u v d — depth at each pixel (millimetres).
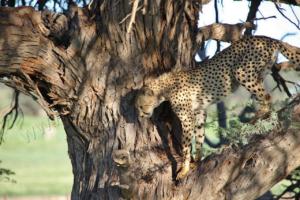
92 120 12453
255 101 13500
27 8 12031
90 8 12523
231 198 11445
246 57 12438
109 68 12375
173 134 12602
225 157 11594
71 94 12352
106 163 12352
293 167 11523
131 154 12180
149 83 12242
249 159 11438
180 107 12336
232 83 12711
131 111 12359
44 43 12023
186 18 12656
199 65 12695
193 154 13523
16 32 11812
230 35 12938
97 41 12320
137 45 12328
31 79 12188
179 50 12562
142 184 11719
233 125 12641
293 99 12008
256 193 11484
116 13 12141
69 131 12945
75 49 12172
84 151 12875
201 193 11547
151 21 12219
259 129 11664
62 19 12266
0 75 12312
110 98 12352
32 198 31406
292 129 11398
